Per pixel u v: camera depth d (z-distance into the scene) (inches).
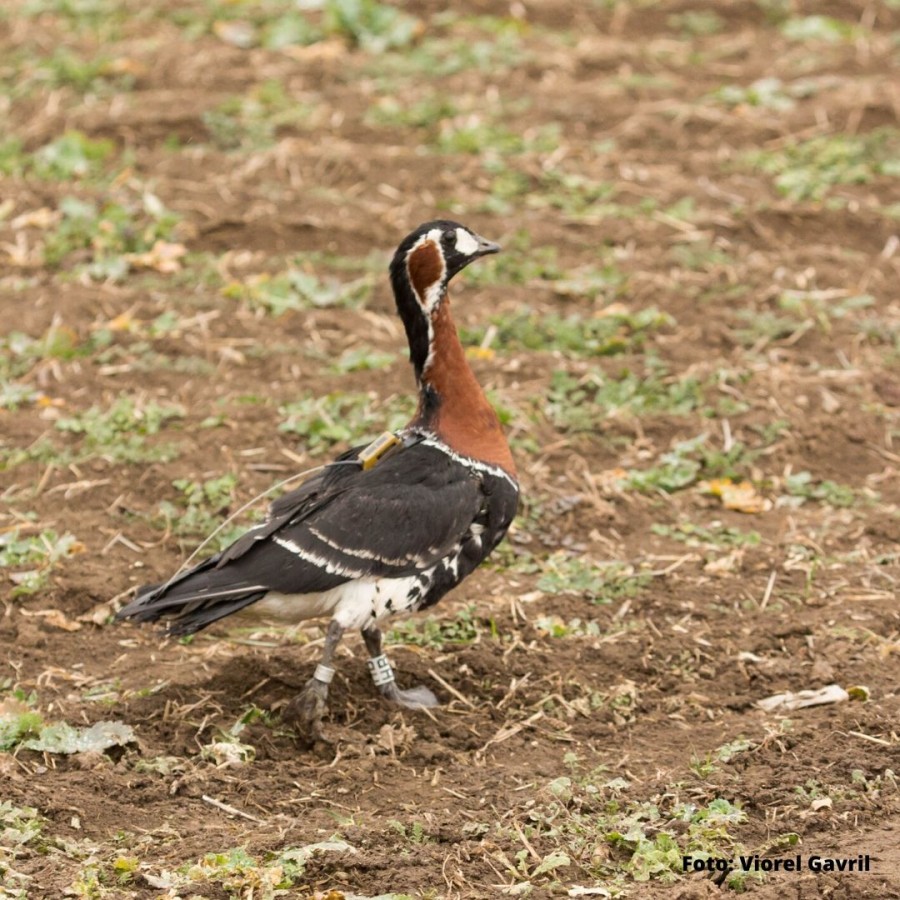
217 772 343.0
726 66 813.9
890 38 848.9
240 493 473.1
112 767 343.0
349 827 317.4
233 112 752.3
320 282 608.7
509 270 619.8
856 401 535.2
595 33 868.0
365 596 359.3
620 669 392.5
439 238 375.6
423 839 315.3
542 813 323.0
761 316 583.5
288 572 351.6
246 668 384.2
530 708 375.9
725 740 356.5
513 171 696.4
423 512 362.9
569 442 507.5
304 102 768.9
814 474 499.8
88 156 708.0
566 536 462.0
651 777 340.2
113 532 455.2
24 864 301.0
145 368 549.0
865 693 371.9
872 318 584.1
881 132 730.8
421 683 388.2
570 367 550.9
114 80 794.2
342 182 693.3
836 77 794.8
